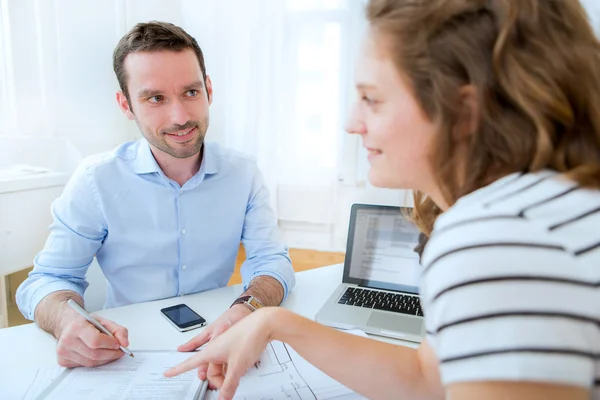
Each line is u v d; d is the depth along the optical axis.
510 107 0.35
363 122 0.42
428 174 0.41
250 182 1.28
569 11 0.36
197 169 1.21
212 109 2.83
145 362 0.71
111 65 2.43
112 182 1.13
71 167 2.10
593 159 0.35
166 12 2.73
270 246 1.23
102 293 1.63
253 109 2.71
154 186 1.15
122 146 1.22
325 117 2.68
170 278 1.21
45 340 0.81
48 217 1.70
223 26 2.71
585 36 0.36
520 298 0.29
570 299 0.29
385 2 0.39
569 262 0.30
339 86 2.61
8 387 0.65
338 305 0.94
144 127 1.10
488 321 0.29
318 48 2.62
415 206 0.62
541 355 0.28
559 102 0.34
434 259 0.34
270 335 0.58
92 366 0.70
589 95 0.35
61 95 2.20
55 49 2.15
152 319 0.90
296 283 1.13
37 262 1.07
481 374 0.29
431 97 0.36
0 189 1.50
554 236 0.31
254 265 1.18
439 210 0.60
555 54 0.34
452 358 0.31
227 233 1.25
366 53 0.40
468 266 0.31
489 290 0.30
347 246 1.08
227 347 0.60
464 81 0.35
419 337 0.79
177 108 1.08
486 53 0.35
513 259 0.30
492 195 0.35
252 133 2.74
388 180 0.43
